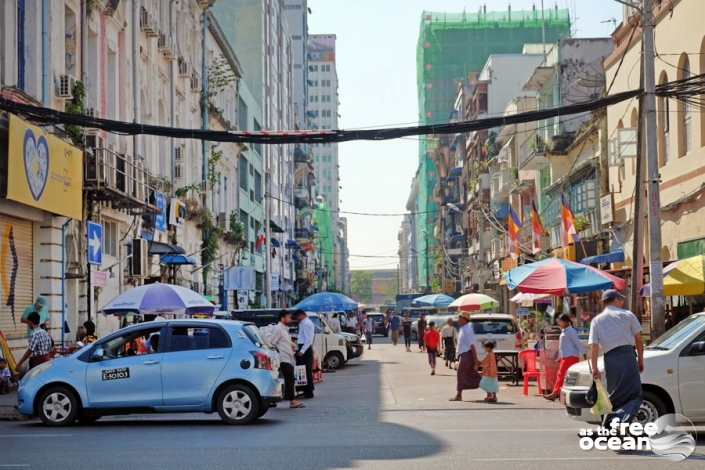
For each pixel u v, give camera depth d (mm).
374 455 10617
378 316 71062
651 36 18766
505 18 111438
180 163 37719
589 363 12797
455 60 111000
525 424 13984
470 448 11133
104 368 14484
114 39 28953
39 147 20031
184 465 9984
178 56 37750
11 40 20797
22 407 14562
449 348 30703
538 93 49344
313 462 10133
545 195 45562
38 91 21938
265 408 14844
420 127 18016
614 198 32688
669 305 26516
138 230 31281
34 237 22531
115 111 28875
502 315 26484
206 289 43938
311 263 117188
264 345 15109
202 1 42844
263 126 71000
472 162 79250
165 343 14656
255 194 65750
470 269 75688
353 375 27703
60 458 10641
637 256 20031
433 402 18328
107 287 27797
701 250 24219
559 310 41375
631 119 30641
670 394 11867
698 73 24484
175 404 14383
